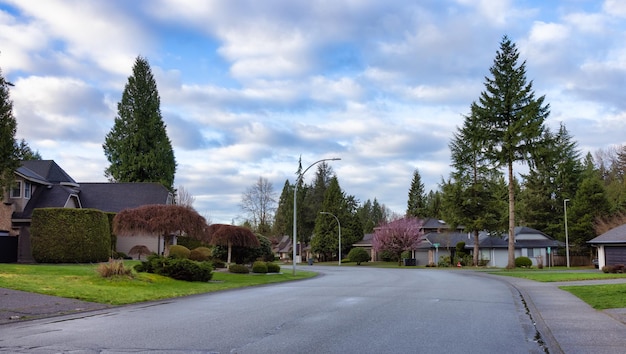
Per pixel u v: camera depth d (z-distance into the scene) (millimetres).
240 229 38844
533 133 44219
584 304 16922
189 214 27922
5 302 14930
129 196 46281
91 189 46906
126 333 10727
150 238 44031
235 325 11875
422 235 73812
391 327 11602
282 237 114062
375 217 139000
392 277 36406
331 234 87438
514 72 46656
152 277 23812
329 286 26172
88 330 11180
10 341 9797
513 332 11188
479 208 60719
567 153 74688
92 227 32781
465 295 20469
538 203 75500
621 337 10477
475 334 10797
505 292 22109
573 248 67188
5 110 24625
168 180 59312
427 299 18594
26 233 37094
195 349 8945
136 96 59031
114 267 22109
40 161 44469
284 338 10086
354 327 11570
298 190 98750
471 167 61438
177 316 13672
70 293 17359
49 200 39312
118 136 58719
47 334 10641
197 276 26109
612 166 91312
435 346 9367
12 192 37594
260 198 86500
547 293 21156
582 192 67875
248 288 25078
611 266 38719
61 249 31625
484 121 47969
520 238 68812
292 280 32750
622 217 58688
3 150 24375
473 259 65688
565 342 9883
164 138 59844
